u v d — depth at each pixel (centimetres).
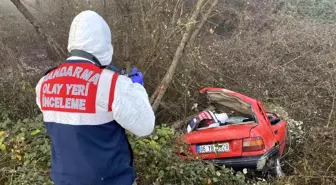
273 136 452
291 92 691
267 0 1070
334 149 494
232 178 400
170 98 674
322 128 557
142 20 657
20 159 362
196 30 638
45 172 351
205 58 731
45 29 744
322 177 446
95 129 205
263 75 729
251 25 972
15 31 820
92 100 202
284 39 851
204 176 390
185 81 662
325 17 1116
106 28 218
